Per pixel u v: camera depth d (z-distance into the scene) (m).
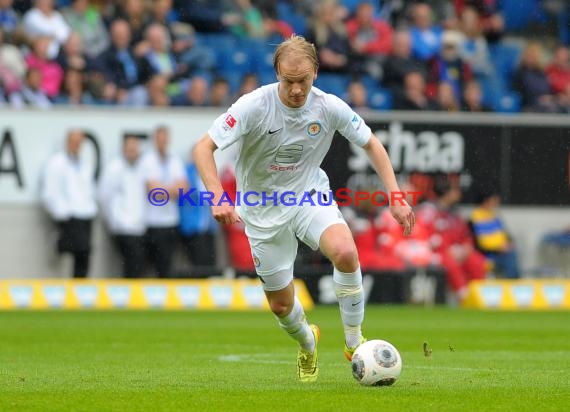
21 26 65.38
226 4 72.25
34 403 20.98
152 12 68.94
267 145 24.09
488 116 65.62
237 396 22.06
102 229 61.75
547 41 81.38
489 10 78.44
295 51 22.56
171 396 22.12
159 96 65.25
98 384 24.77
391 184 24.50
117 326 48.41
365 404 20.69
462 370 29.09
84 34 67.44
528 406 20.89
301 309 25.11
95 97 65.56
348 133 24.62
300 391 22.95
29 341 39.88
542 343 40.72
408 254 64.31
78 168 60.56
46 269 61.47
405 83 71.25
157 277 62.41
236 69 71.44
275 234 24.59
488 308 65.12
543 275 66.88
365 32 73.06
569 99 76.12
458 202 65.81
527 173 66.38
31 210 60.81
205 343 39.53
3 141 60.22
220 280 62.94
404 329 47.47
